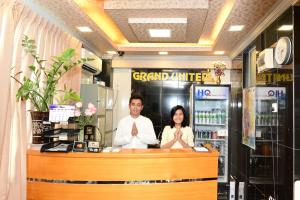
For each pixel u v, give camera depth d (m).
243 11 3.38
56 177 2.52
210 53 5.97
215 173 2.66
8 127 2.55
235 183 4.42
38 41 3.29
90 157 2.48
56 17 3.77
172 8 3.48
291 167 2.77
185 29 4.25
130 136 3.24
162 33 4.54
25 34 2.99
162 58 6.39
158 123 6.40
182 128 3.67
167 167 2.54
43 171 2.55
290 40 2.80
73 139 2.77
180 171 2.57
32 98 2.81
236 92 5.46
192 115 4.96
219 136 4.89
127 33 4.75
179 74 6.43
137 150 2.66
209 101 5.07
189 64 6.34
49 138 2.78
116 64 6.42
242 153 4.82
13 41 2.65
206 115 4.93
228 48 5.42
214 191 2.65
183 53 6.04
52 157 2.53
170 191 2.55
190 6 3.45
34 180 2.57
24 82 2.75
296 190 2.62
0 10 2.47
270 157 3.38
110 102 5.98
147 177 2.51
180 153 2.57
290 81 2.80
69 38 4.13
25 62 3.01
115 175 2.49
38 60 3.05
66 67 3.26
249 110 4.22
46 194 2.53
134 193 2.50
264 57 3.36
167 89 6.44
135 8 3.54
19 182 2.56
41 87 3.15
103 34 4.69
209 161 2.65
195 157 2.61
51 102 3.00
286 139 2.90
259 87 3.85
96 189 2.48
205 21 4.15
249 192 4.27
